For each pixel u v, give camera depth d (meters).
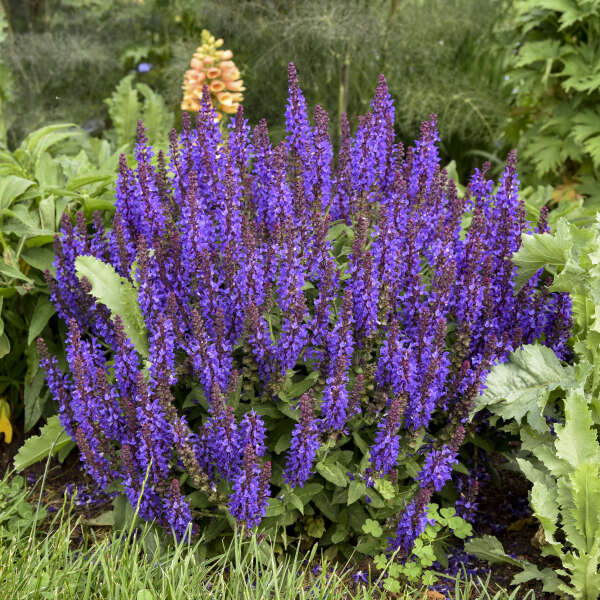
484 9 1.73
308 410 0.81
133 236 0.93
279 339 0.88
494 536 0.94
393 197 0.88
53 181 1.17
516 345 0.94
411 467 0.90
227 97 1.41
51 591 0.81
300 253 0.88
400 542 0.88
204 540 0.90
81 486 1.05
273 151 0.89
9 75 1.73
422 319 0.85
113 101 1.68
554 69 1.54
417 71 1.71
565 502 0.87
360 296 0.86
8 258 1.05
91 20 2.02
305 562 0.93
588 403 0.91
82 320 0.98
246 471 0.82
